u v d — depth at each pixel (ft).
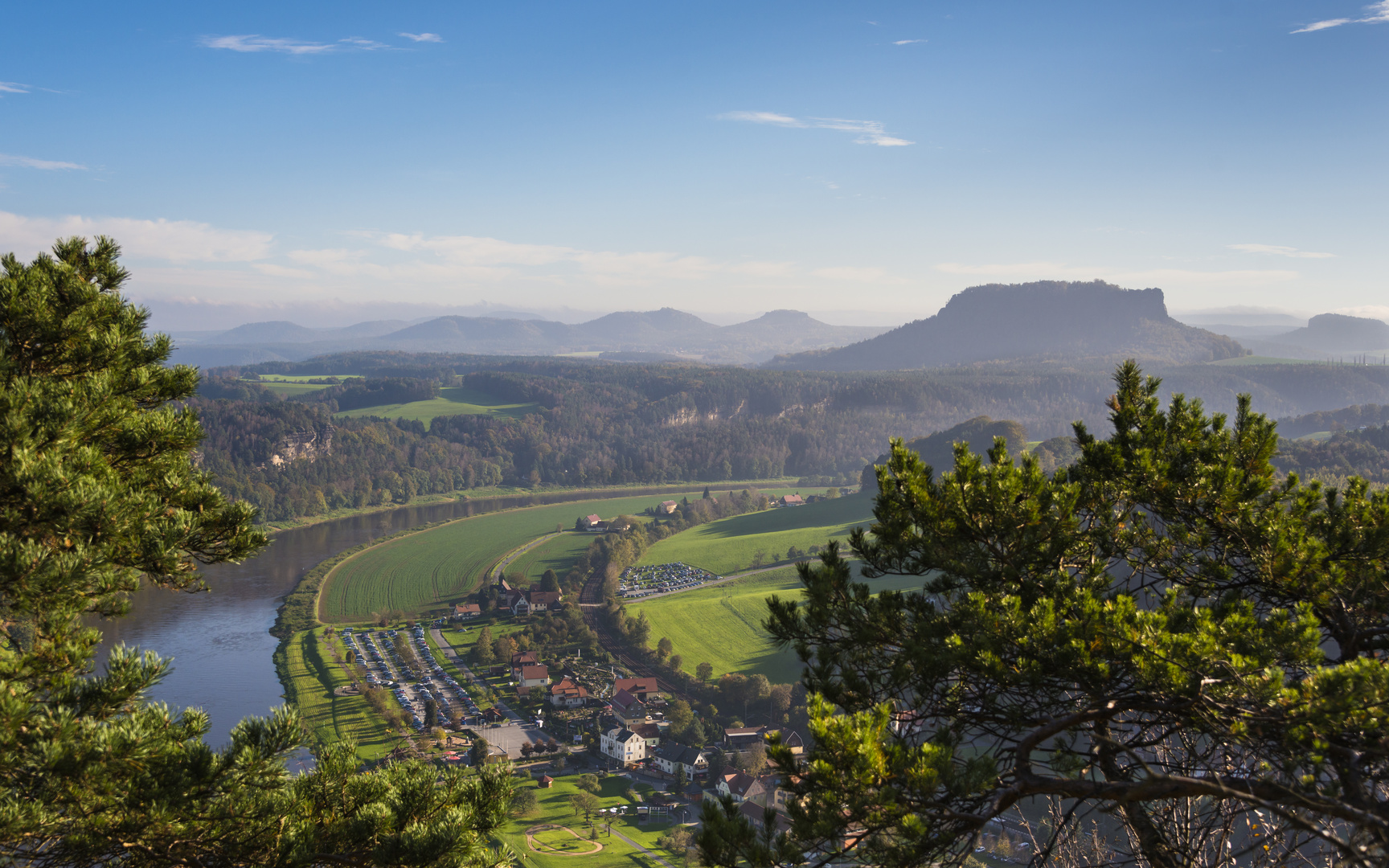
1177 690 23.49
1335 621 28.48
